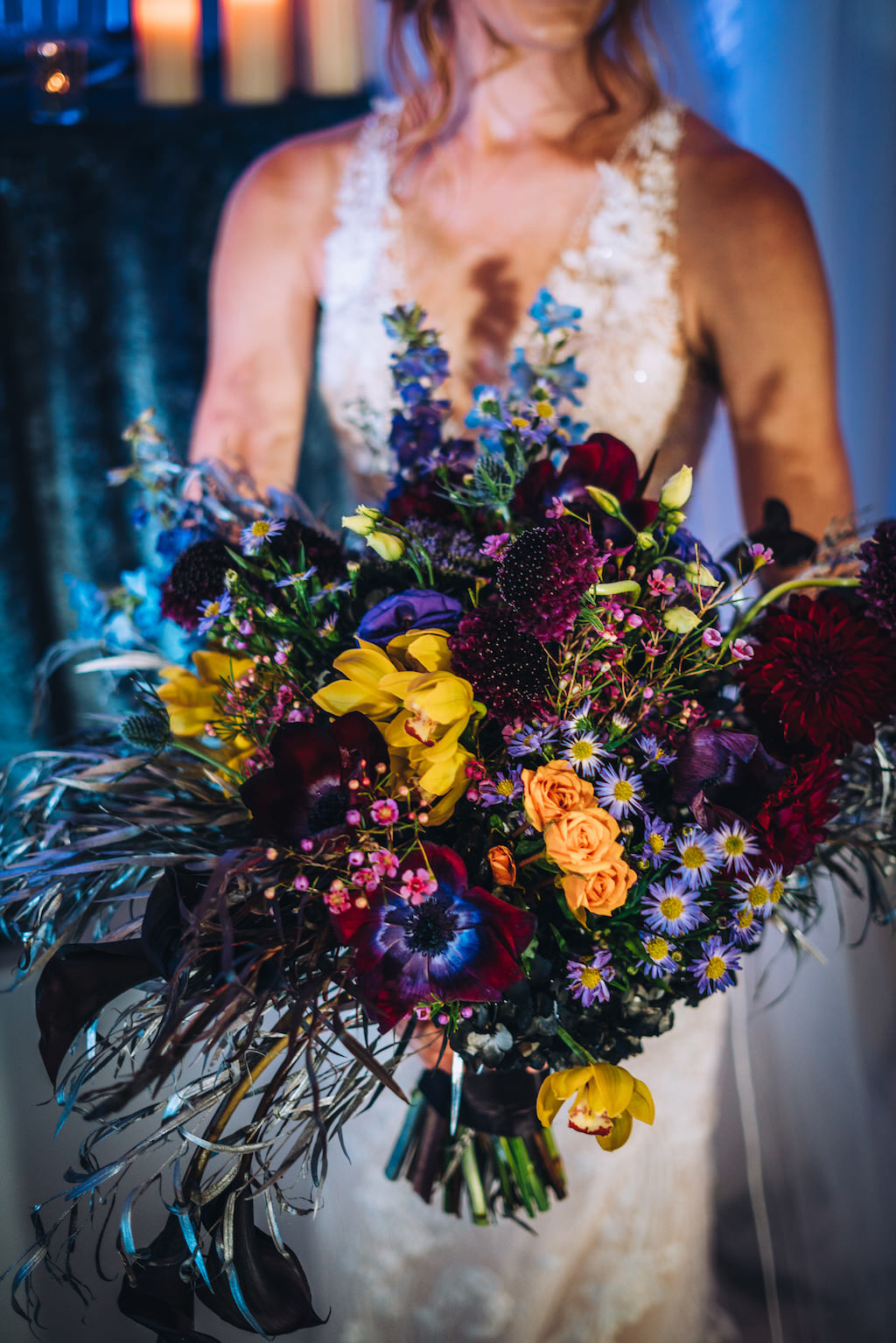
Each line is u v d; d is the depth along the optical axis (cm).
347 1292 108
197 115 149
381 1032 59
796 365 120
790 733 66
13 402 157
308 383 134
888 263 133
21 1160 123
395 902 57
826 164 130
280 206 129
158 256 154
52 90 146
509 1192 86
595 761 60
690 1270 120
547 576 58
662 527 69
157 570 95
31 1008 140
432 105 122
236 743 73
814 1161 141
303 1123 67
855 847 82
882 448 138
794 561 88
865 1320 139
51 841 75
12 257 152
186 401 160
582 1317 112
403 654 63
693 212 118
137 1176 102
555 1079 62
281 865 60
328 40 142
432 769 59
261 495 98
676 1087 113
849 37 126
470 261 122
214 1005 56
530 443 78
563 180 119
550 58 117
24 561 162
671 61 120
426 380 92
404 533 68
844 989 138
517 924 57
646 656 67
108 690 94
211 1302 61
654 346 118
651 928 60
